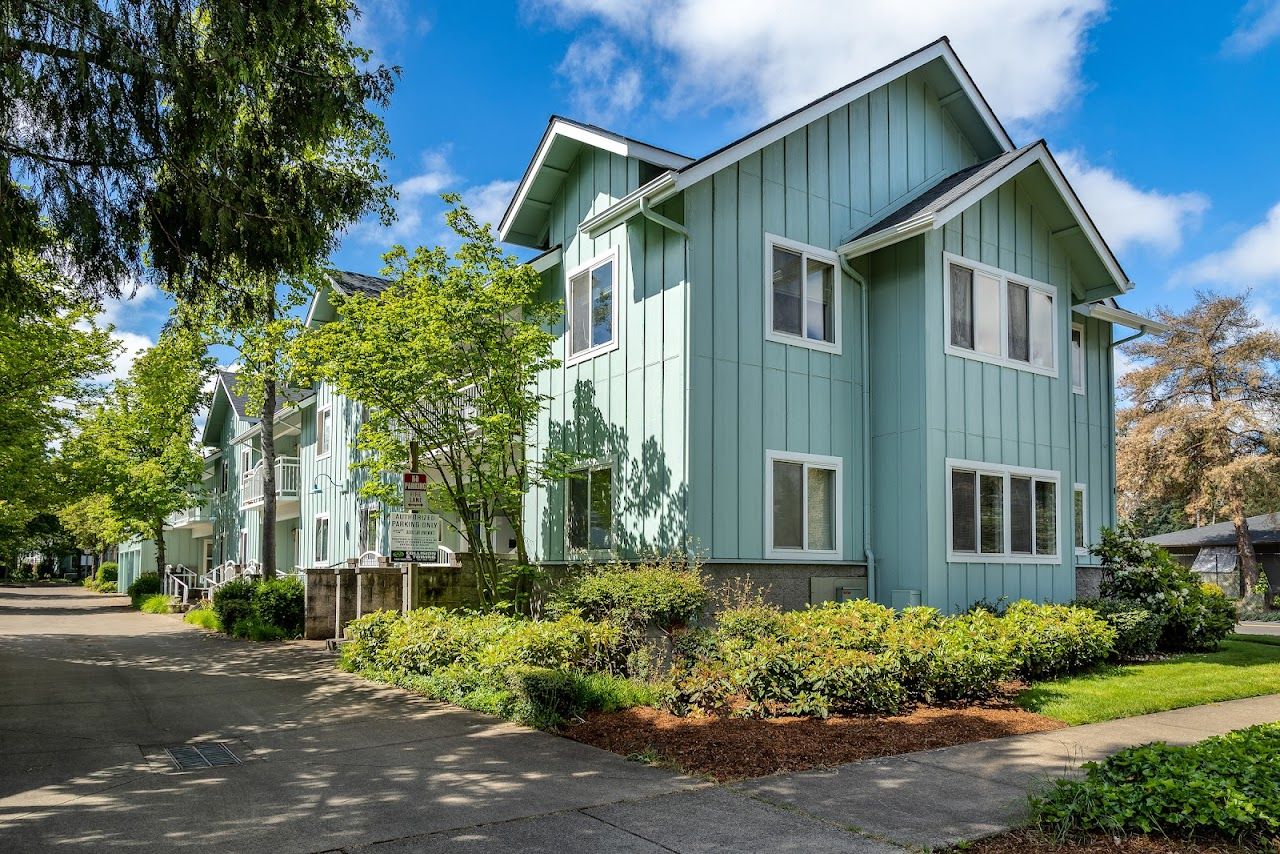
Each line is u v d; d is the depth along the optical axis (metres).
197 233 8.24
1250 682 10.31
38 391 17.08
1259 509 35.62
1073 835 5.10
